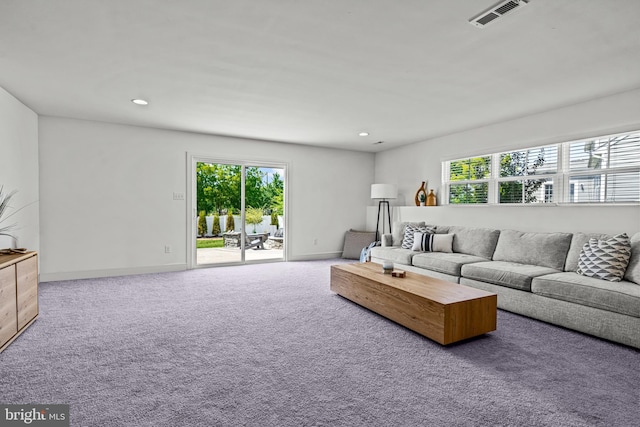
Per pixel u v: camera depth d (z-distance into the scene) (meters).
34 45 2.46
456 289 2.89
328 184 6.67
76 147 4.54
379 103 3.79
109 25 2.17
